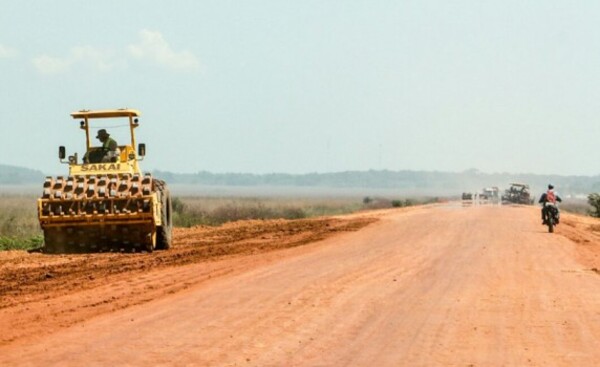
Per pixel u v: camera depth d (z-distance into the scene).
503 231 91.88
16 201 190.00
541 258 61.31
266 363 26.38
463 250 66.81
